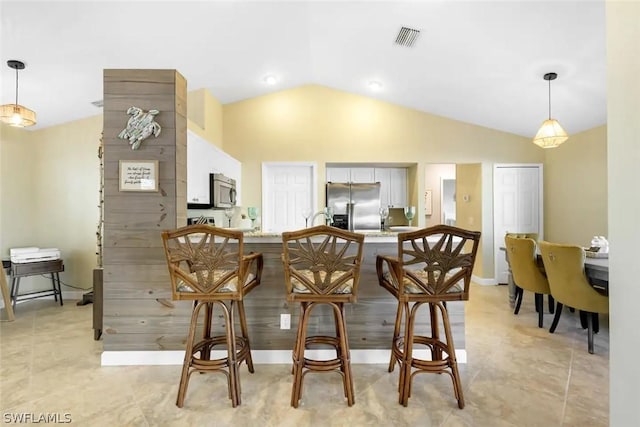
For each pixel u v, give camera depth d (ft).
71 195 14.51
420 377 7.72
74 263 14.62
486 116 15.89
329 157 16.90
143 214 8.39
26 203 14.20
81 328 10.95
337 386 7.31
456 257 6.43
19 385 7.36
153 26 9.35
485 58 11.21
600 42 9.30
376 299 8.54
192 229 6.46
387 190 19.19
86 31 8.87
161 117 8.39
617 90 3.34
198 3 8.86
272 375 7.80
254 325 8.50
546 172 17.08
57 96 11.98
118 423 6.06
